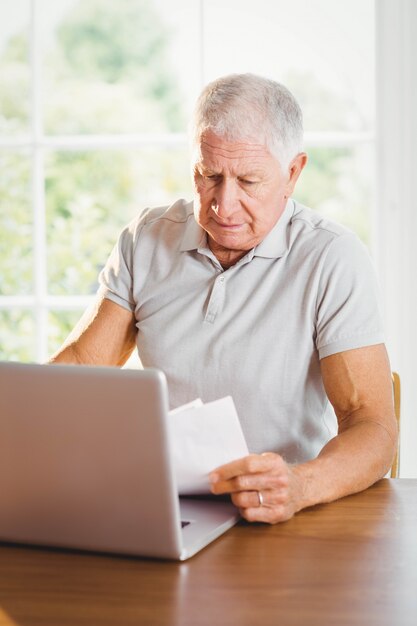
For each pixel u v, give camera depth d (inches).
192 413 61.6
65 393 55.6
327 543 59.7
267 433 83.1
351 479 69.5
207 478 63.0
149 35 222.8
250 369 82.8
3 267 132.1
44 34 129.2
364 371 79.4
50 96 134.0
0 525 60.0
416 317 121.0
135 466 55.2
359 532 61.7
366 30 121.7
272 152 76.6
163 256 88.8
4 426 57.6
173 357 85.4
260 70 124.1
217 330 84.3
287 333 82.7
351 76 122.9
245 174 76.2
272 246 84.0
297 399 83.0
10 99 129.3
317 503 67.1
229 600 51.1
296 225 85.1
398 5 118.7
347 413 79.3
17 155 129.8
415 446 120.7
